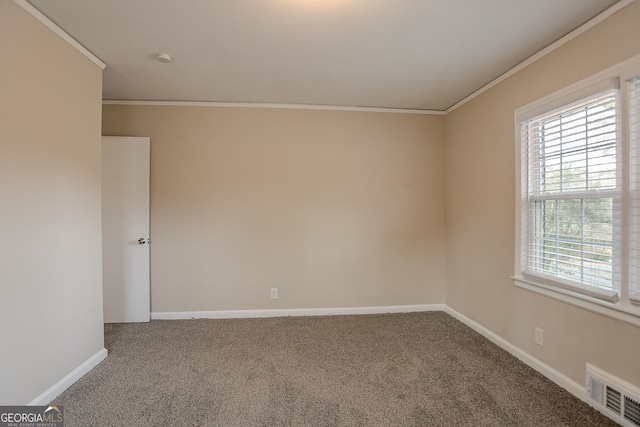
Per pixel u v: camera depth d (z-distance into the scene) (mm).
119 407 1840
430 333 2951
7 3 1598
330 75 2668
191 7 1748
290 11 1788
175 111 3291
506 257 2584
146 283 3221
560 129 2104
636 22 1599
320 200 3461
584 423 1711
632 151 1644
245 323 3201
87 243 2207
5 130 1591
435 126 3602
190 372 2240
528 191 2379
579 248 1983
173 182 3297
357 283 3521
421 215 3592
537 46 2168
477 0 1680
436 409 1838
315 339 2814
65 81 2000
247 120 3367
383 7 1747
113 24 1913
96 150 2309
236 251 3377
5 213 1592
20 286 1677
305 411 1822
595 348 1832
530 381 2121
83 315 2176
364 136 3502
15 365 1647
